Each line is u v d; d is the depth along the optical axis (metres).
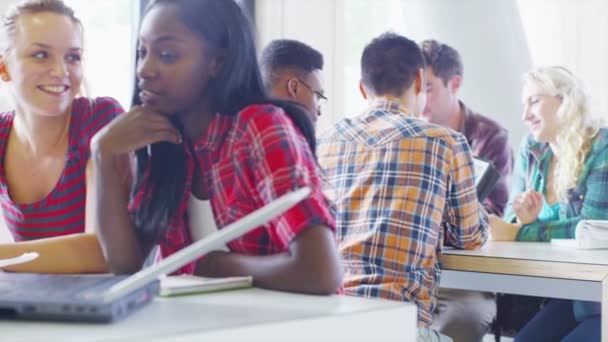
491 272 1.89
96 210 1.17
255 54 1.15
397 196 1.81
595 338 2.11
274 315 0.81
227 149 1.10
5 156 1.53
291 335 0.78
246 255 1.09
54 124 1.51
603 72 3.31
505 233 2.45
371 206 1.82
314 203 0.99
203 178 1.16
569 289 1.78
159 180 1.18
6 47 1.49
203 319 0.78
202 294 0.97
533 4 3.36
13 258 1.21
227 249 1.16
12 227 1.55
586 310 2.23
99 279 0.93
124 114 1.14
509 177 3.07
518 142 3.32
